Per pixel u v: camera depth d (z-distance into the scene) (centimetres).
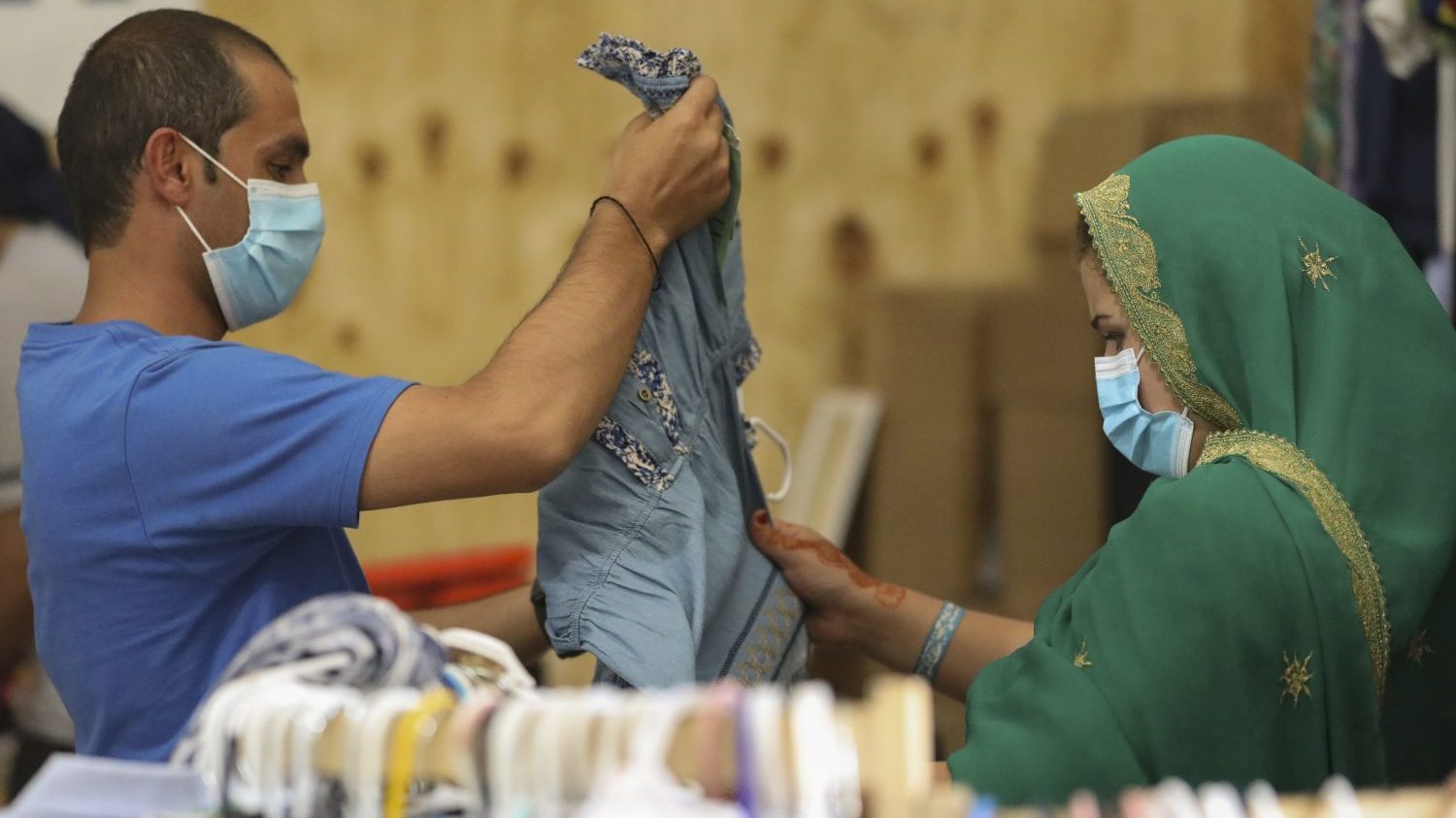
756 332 1053
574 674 873
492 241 1058
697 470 455
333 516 392
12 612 657
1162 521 407
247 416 391
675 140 438
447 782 275
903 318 979
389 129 1057
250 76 443
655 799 237
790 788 234
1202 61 985
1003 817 242
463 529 1044
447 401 394
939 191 1033
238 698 286
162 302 439
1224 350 436
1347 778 405
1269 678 398
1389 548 411
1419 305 438
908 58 1031
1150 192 450
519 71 1049
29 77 814
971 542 969
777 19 1039
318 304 1063
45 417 412
